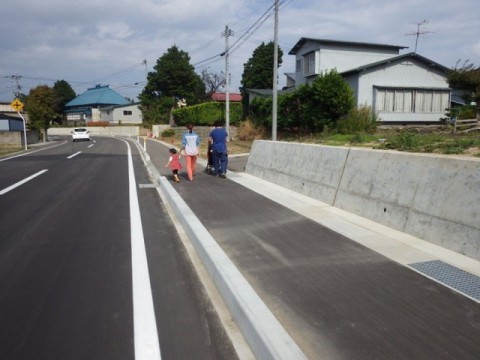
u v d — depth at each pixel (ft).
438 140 33.14
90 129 235.61
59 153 79.92
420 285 12.41
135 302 12.71
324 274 13.50
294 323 10.30
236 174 40.19
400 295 11.75
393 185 19.33
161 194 32.68
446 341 9.30
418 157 18.16
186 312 12.07
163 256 17.19
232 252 16.03
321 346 9.23
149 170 49.88
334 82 63.57
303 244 16.79
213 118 124.26
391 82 81.41
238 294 11.80
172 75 204.33
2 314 11.96
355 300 11.52
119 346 10.23
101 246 18.61
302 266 14.29
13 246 18.63
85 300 12.87
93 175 45.03
